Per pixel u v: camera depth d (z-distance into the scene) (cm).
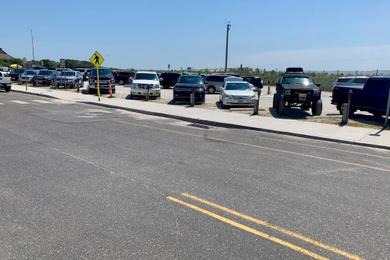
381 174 746
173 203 533
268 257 389
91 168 706
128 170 700
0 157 773
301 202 557
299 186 639
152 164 752
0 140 949
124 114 1656
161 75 4038
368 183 675
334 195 596
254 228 459
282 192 602
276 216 499
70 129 1160
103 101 2161
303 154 921
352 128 1341
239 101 1945
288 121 1488
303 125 1388
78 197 547
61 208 504
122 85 4447
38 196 547
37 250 390
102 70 2883
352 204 557
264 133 1257
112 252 390
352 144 1102
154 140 1030
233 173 707
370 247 418
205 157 837
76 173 670
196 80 2302
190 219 479
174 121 1486
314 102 1681
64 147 887
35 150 846
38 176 646
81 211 495
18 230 436
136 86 2412
